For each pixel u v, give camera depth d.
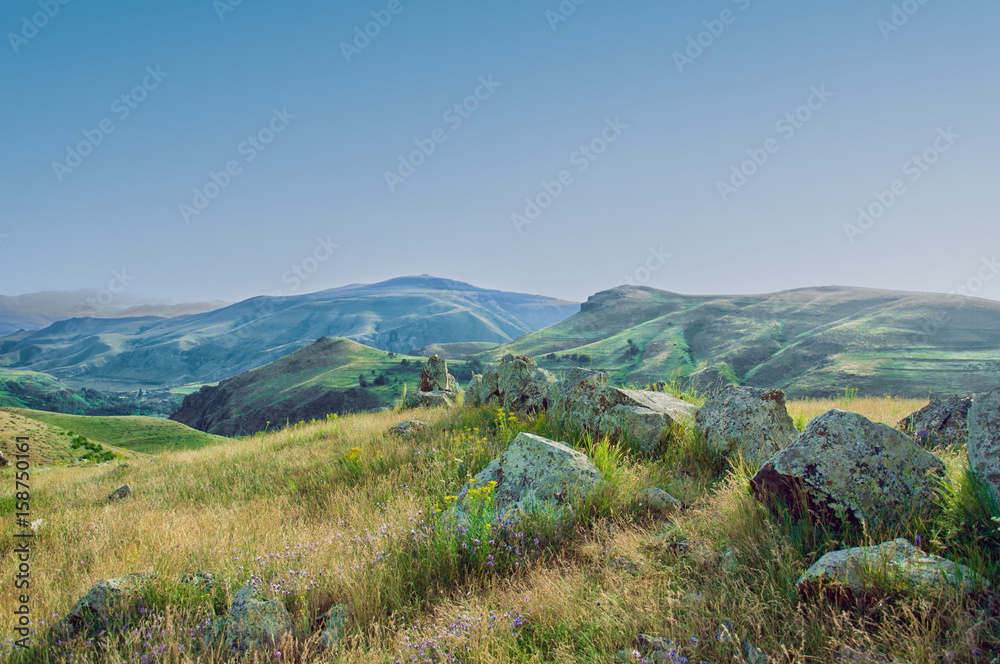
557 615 3.83
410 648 3.62
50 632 4.26
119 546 6.60
